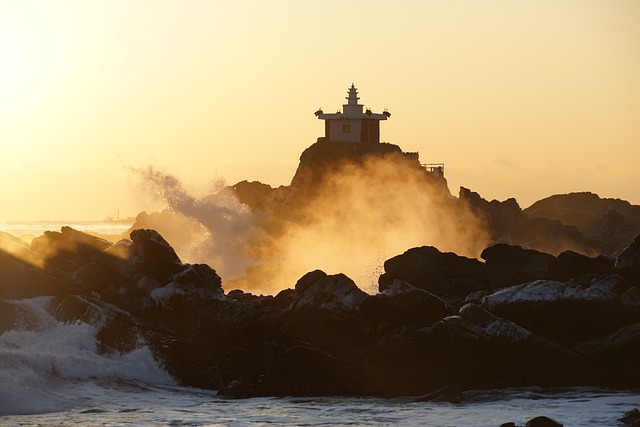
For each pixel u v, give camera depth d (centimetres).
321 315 12044
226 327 11881
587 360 11419
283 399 10931
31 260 12488
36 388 10494
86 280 12725
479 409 10025
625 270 12750
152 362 11525
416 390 11250
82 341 11619
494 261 14238
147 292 12694
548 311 11831
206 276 13000
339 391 11300
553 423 8625
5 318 11850
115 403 10344
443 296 13712
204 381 11494
